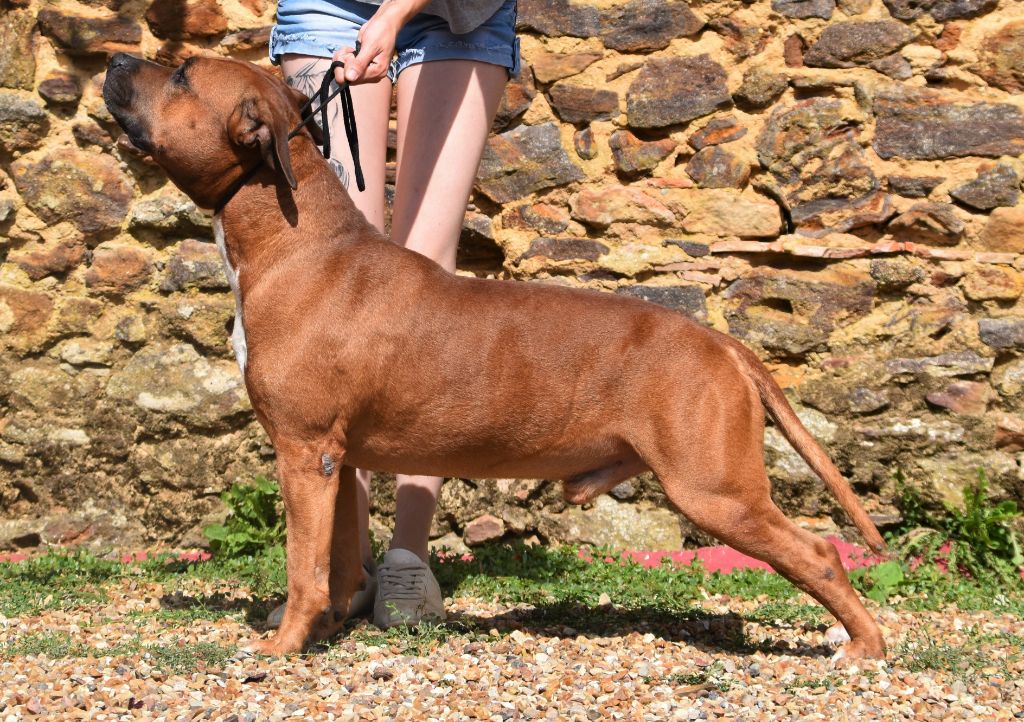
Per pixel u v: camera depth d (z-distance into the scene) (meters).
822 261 8.18
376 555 7.34
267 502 7.84
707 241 8.33
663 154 8.39
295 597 4.97
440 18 6.05
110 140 8.45
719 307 8.30
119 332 8.40
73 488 8.25
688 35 8.35
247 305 5.01
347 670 4.76
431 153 6.04
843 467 8.00
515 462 5.23
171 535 8.24
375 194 6.17
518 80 8.50
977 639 5.70
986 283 7.90
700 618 6.16
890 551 7.55
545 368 5.08
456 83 6.04
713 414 5.00
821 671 4.95
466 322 5.09
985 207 7.96
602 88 8.45
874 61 8.14
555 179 8.46
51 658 4.82
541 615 6.16
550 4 8.44
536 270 8.46
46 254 8.39
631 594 6.62
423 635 5.34
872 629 5.13
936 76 8.07
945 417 7.88
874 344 8.07
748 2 8.29
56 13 8.34
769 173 8.28
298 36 6.08
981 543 7.37
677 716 4.26
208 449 8.27
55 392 8.30
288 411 4.93
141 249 8.48
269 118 4.86
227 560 7.45
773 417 5.26
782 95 8.27
